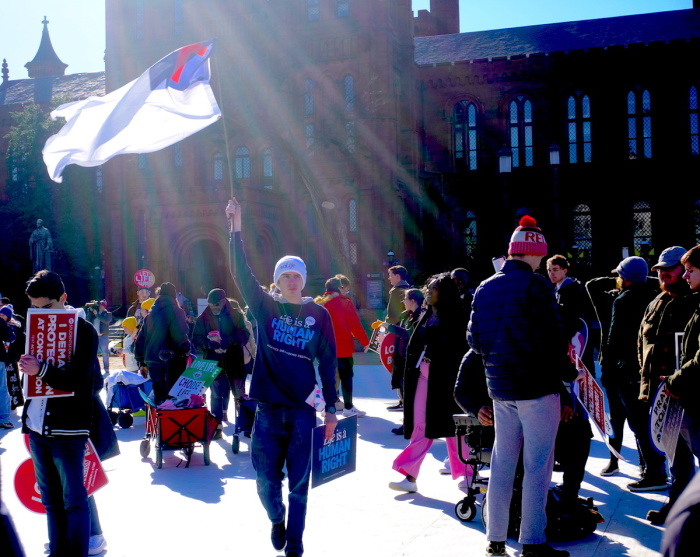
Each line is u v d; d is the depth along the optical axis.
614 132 41.28
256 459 5.51
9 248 51.69
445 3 57.47
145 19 42.12
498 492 5.35
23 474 5.77
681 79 40.44
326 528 6.35
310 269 39.03
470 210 42.47
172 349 10.43
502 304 5.28
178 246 38.03
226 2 40.31
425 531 6.20
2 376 12.16
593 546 5.70
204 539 6.18
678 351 5.90
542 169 41.50
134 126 6.06
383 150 37.62
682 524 1.91
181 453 9.85
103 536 6.10
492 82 42.69
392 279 12.33
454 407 7.09
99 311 21.05
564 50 41.75
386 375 18.91
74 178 50.94
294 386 5.45
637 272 7.40
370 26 37.97
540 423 5.16
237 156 41.00
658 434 5.64
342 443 5.64
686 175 40.34
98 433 5.91
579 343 7.56
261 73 39.81
